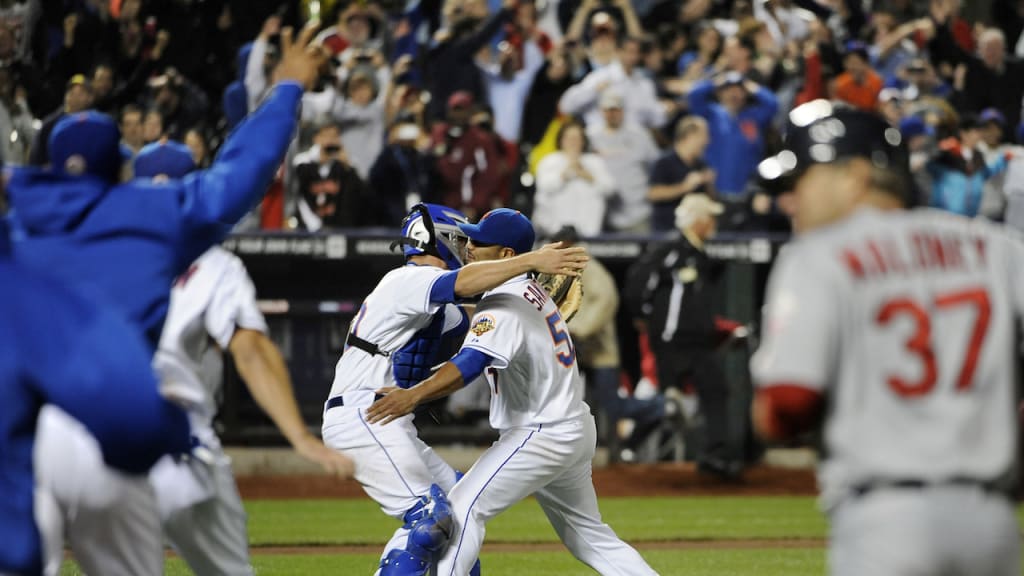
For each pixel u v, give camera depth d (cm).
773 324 1141
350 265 4681
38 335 1061
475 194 4784
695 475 4659
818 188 1219
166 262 1421
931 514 1099
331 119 4828
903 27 5897
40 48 5069
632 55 5162
